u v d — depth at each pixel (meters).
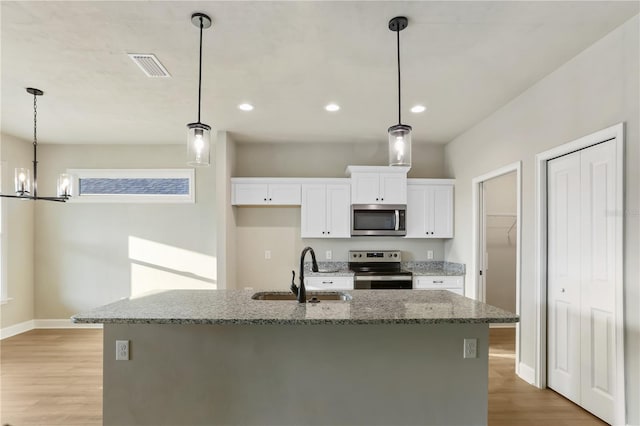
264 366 2.02
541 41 2.32
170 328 2.03
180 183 5.02
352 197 4.59
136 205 4.95
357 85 3.00
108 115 3.74
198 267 4.95
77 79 2.88
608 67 2.25
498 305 5.12
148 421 2.02
